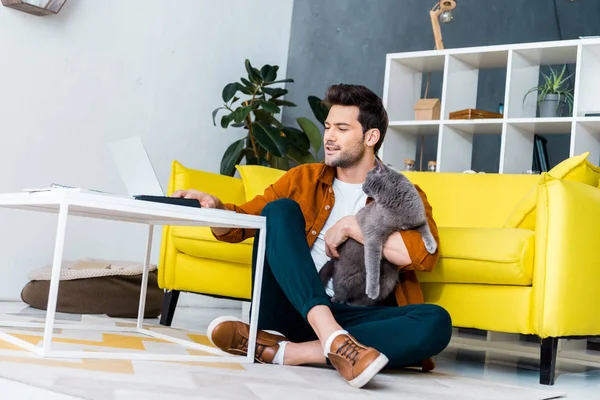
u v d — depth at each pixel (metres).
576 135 3.88
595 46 3.91
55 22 4.07
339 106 2.25
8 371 1.47
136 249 4.59
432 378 2.11
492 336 3.72
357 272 2.17
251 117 5.39
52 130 4.09
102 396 1.30
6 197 1.93
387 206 2.10
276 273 1.93
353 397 1.59
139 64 4.55
